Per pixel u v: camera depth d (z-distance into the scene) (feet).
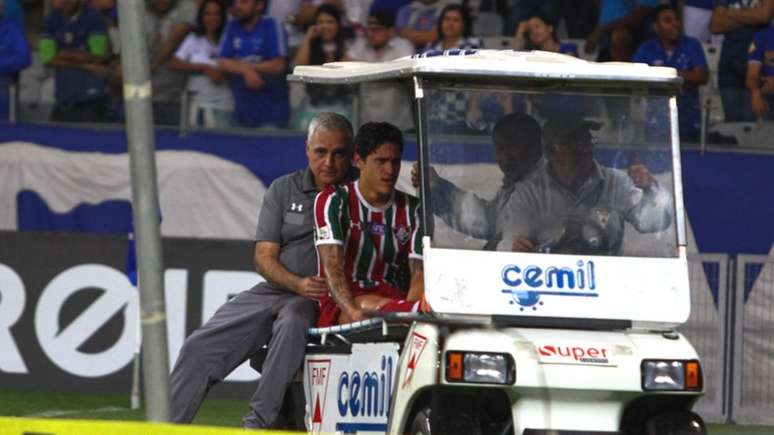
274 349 80.12
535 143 72.23
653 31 142.92
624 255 72.08
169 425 56.65
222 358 84.12
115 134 140.15
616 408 69.05
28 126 140.36
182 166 136.77
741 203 134.10
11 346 128.36
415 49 145.18
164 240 128.26
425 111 71.41
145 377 56.75
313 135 83.97
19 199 139.13
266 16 144.97
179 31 144.05
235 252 128.06
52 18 147.95
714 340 122.31
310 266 84.23
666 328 71.36
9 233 129.18
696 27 143.02
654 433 69.92
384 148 77.00
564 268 71.15
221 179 136.77
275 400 79.97
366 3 145.07
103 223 138.82
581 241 71.82
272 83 143.54
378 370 73.46
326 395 78.43
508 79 71.56
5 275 128.98
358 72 77.05
